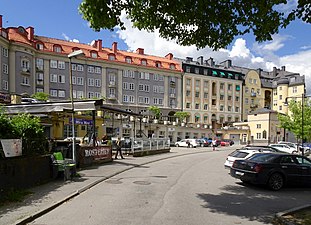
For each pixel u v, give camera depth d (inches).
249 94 3351.4
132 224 258.2
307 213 297.7
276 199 381.7
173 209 314.2
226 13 290.7
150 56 2925.7
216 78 3085.6
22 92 2081.7
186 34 328.8
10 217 263.7
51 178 465.4
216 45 329.4
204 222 269.4
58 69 2306.8
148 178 538.9
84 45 2578.7
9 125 377.7
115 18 288.5
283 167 457.4
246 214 301.0
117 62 2541.8
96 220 268.8
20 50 2071.9
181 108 2859.3
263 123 2511.1
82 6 285.4
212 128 2605.8
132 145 1007.6
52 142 592.7
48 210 299.1
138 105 2623.0
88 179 490.0
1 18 2082.9
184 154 1255.5
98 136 1195.9
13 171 356.8
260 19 293.6
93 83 2440.9
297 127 1382.9
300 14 275.6
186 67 2910.9
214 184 491.2
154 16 312.5
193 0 281.6
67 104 639.8
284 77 3548.2
